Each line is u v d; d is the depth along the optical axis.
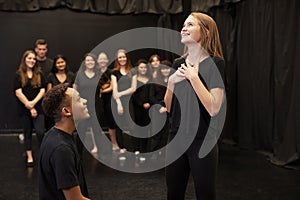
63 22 6.29
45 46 4.53
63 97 1.55
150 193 3.20
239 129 5.03
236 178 3.62
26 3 6.06
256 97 4.66
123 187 3.36
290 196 3.10
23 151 4.84
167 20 6.30
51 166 1.48
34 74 3.96
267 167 4.00
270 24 4.32
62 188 1.44
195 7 5.63
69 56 6.35
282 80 4.10
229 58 5.14
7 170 3.89
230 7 4.99
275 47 4.22
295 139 3.88
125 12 6.29
